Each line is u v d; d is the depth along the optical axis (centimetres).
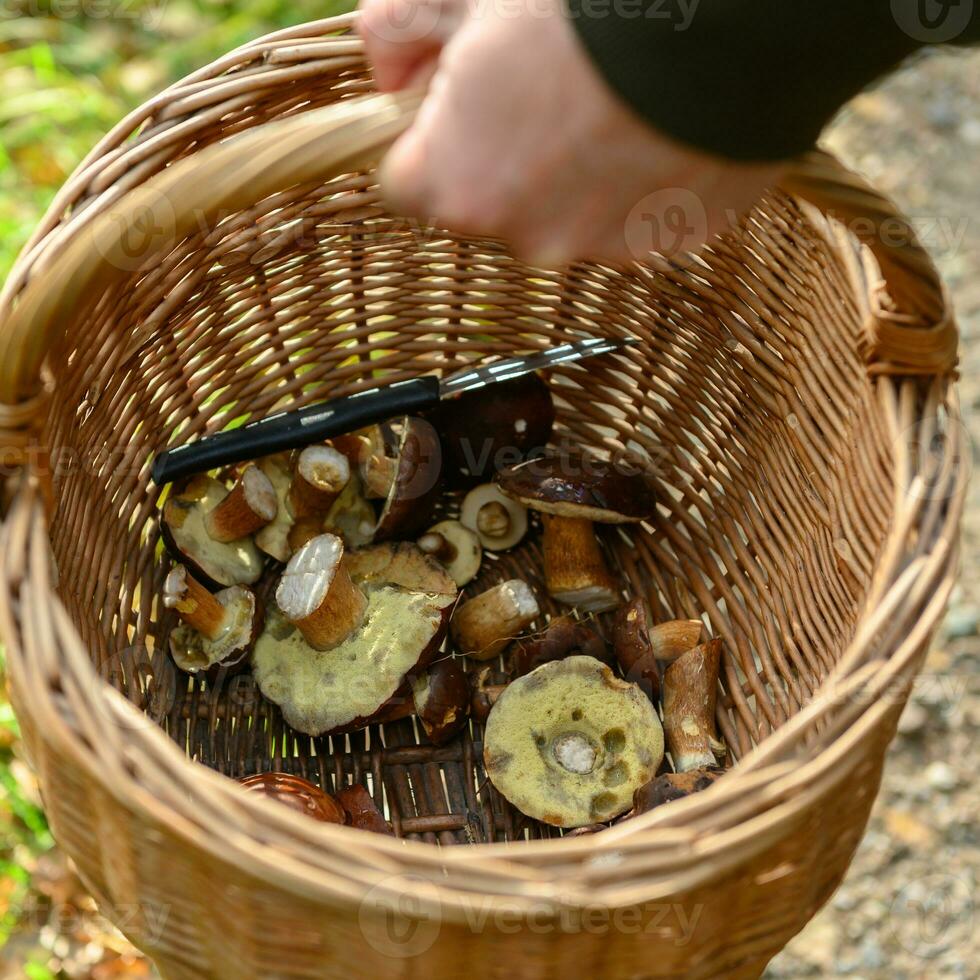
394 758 77
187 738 77
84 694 63
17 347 65
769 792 63
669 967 63
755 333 78
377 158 64
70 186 70
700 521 84
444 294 83
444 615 76
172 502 78
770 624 78
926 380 71
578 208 61
